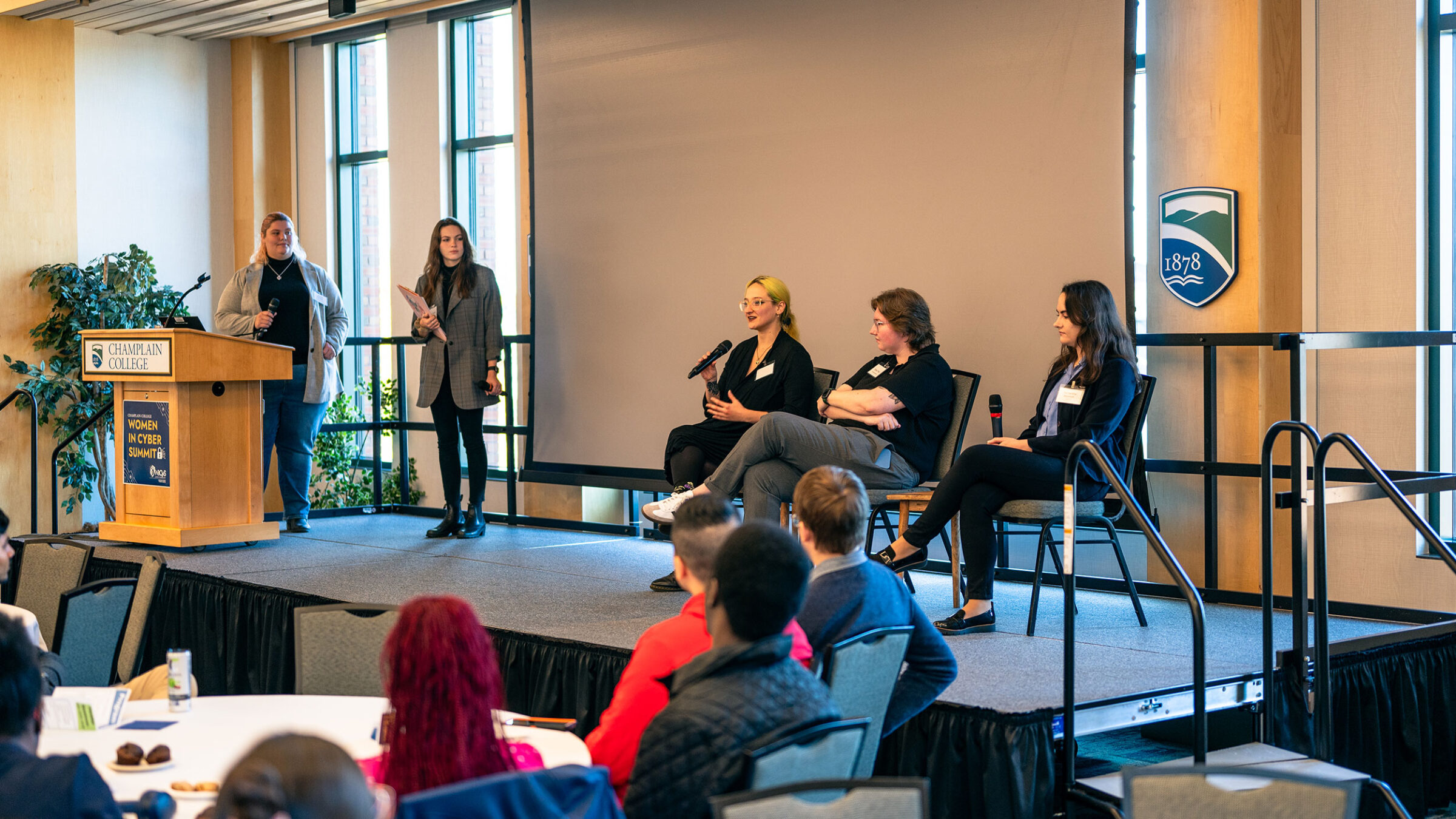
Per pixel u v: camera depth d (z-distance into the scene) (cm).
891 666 260
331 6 703
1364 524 453
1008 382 509
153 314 836
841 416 455
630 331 641
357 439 869
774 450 446
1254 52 464
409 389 841
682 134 614
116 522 586
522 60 750
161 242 866
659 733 203
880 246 546
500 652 412
